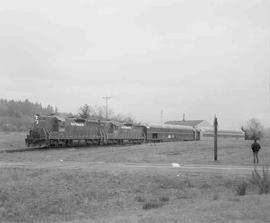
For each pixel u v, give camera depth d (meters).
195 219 14.56
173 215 15.89
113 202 23.98
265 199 18.45
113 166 35.03
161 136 93.75
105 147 66.56
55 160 43.03
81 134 67.94
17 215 22.06
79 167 33.47
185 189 26.73
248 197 19.80
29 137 60.72
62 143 63.84
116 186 27.14
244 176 28.89
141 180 28.30
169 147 64.38
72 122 66.19
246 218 14.34
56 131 62.03
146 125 89.19
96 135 72.19
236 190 24.30
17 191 24.89
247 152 55.28
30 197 24.38
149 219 15.31
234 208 16.53
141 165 36.59
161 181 28.19
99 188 26.50
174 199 24.16
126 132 81.00
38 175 28.88
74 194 25.08
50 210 22.86
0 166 33.50
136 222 14.91
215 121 43.84
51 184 26.58
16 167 32.56
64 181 27.44
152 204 22.03
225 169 33.41
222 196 22.50
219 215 15.09
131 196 25.23
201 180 28.33
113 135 76.75
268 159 45.41
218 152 56.19
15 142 74.06
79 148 62.75
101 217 19.66
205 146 66.06
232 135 124.81
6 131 140.88
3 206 23.03
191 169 33.09
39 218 21.61
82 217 21.00
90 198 24.80
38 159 43.44
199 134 110.44
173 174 29.73
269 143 73.00
